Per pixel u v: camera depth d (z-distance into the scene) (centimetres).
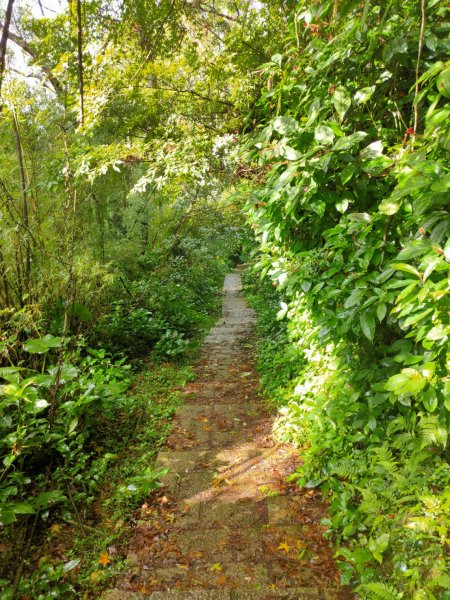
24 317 330
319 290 254
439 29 196
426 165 157
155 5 475
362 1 202
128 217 737
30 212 383
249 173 432
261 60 455
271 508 271
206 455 344
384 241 205
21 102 344
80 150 446
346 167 196
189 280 980
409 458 236
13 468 286
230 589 211
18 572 218
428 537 189
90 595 214
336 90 208
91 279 463
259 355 576
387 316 227
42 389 329
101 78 464
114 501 285
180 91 508
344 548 211
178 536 253
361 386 266
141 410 418
